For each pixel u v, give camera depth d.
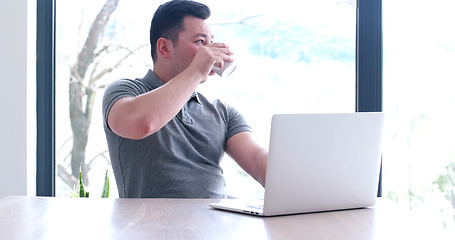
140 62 3.19
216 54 1.96
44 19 3.13
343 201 1.54
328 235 1.20
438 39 3.04
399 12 3.03
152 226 1.28
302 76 3.11
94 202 1.68
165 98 1.89
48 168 3.15
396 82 3.05
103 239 1.14
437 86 3.05
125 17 3.19
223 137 2.25
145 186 2.10
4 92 3.06
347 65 3.09
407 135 3.06
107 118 2.02
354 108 3.08
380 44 2.97
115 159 2.15
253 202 1.65
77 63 3.21
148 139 2.10
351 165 1.52
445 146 3.05
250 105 3.12
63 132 3.21
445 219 3.06
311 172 1.45
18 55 3.06
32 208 1.55
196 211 1.50
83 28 3.21
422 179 3.07
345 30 3.08
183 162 2.13
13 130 3.06
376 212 1.53
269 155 1.38
